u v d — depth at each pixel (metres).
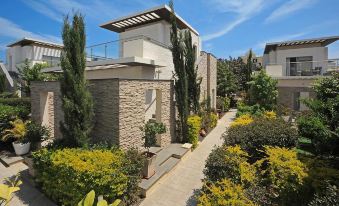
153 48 12.55
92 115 7.78
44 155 6.74
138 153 7.21
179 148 10.74
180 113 11.92
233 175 5.52
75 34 7.30
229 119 20.58
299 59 20.16
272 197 5.27
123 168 6.15
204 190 5.32
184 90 11.86
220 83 28.62
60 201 6.11
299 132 7.80
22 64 22.88
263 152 6.76
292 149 6.76
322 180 4.80
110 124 7.98
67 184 5.88
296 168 5.18
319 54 19.27
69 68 7.26
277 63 21.02
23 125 9.89
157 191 7.13
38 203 6.34
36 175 7.00
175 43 11.80
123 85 7.89
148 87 9.50
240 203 4.34
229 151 6.12
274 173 5.47
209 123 15.33
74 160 6.06
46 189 6.57
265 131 7.32
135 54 12.03
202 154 10.80
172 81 11.79
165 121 11.08
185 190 7.21
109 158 6.30
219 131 15.52
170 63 14.25
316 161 5.71
